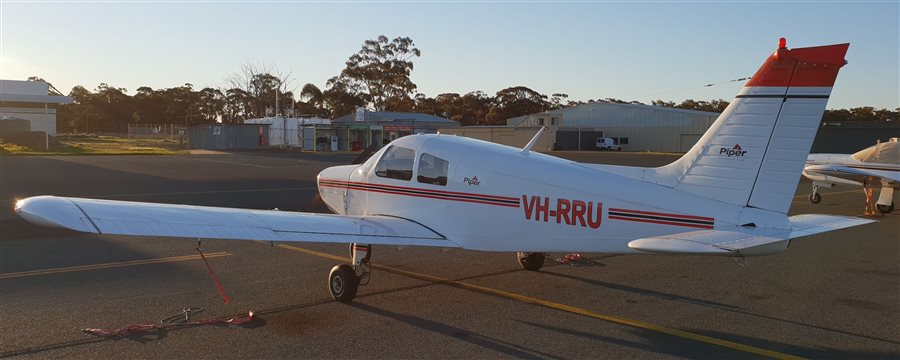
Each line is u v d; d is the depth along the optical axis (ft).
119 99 352.49
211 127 174.09
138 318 18.13
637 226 18.15
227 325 17.66
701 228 17.48
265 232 17.75
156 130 269.44
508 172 20.12
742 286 22.82
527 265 25.17
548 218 19.40
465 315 18.93
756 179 17.39
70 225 14.37
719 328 17.80
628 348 16.07
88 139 242.37
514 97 309.42
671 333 17.33
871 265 26.71
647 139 192.54
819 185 53.36
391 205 22.79
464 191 20.77
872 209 47.67
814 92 16.67
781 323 18.29
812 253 29.53
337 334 16.99
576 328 17.72
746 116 17.53
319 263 26.37
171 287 21.93
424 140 22.36
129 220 15.71
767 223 16.90
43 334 16.57
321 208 39.83
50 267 24.90
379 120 224.74
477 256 28.09
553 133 181.27
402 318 18.56
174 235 15.85
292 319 18.34
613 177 19.02
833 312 19.48
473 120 301.22
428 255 28.32
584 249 18.99
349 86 282.15
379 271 24.97
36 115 213.46
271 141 191.42
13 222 36.83
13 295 20.51
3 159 104.42
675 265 26.37
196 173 78.95
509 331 17.39
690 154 18.34
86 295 20.63
